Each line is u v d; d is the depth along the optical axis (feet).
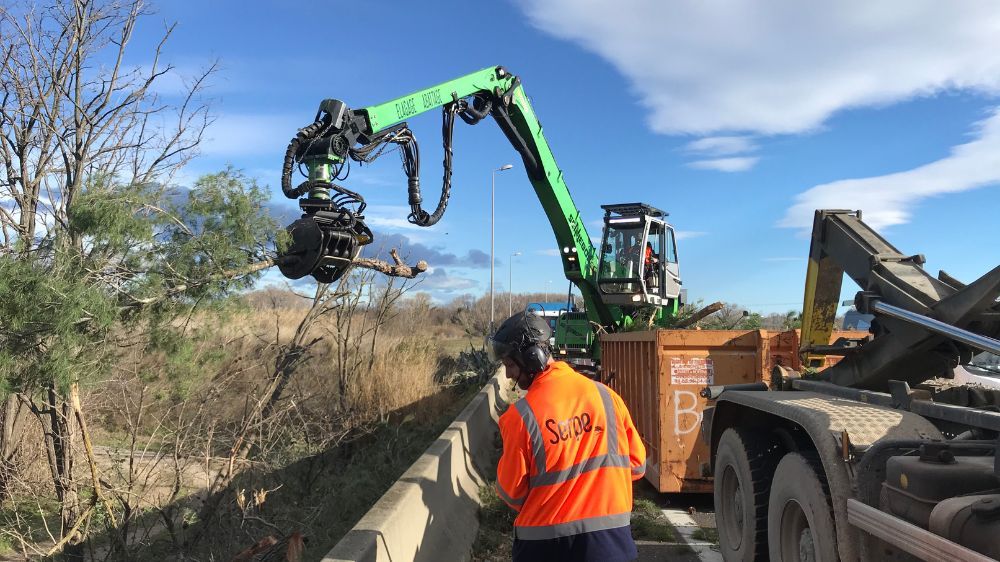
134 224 12.21
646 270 42.27
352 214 14.82
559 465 8.81
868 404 12.57
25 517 16.92
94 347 12.70
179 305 13.29
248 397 19.97
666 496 23.77
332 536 18.62
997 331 12.07
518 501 8.99
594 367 44.57
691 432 22.34
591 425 9.08
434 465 17.10
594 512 8.77
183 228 13.28
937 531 8.46
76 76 18.86
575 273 42.01
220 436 18.65
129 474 15.60
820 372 16.49
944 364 13.11
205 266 13.12
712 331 22.76
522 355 9.48
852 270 15.08
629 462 9.38
